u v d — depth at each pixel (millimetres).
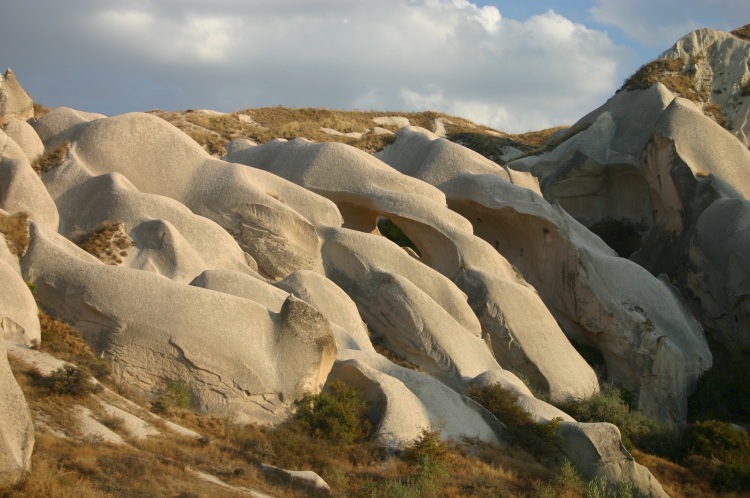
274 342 23594
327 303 27797
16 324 22172
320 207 31578
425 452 22469
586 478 24281
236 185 31094
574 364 31375
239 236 30297
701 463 27250
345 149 35250
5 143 30016
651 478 24578
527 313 31422
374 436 23125
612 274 34188
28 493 16109
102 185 29938
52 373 20844
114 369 22688
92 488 17000
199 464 19547
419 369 28125
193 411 22453
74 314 23609
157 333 22906
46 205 28562
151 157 32031
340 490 20422
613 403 29719
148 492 17562
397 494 20406
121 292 23438
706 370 33719
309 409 23062
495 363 29000
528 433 25172
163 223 27938
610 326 33250
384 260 30281
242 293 25328
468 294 31500
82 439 19141
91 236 28016
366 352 25953
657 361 32562
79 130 32688
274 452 21234
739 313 35188
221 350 22906
